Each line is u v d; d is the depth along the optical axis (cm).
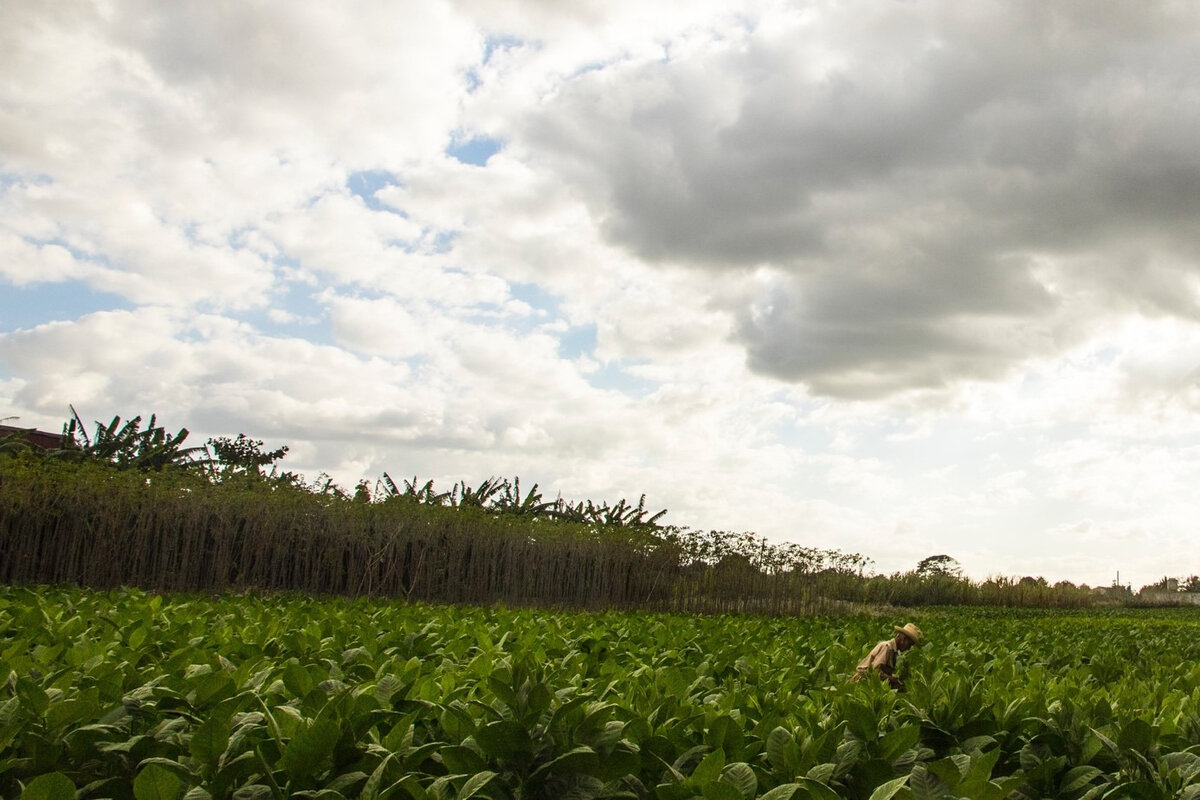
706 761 329
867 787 367
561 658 741
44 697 371
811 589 2864
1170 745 436
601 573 2534
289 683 430
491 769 350
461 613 1299
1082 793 391
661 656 775
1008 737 445
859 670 750
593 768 336
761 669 690
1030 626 2020
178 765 330
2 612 765
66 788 284
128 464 2500
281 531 2091
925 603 4469
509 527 2431
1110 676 963
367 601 1519
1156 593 5934
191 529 1902
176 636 685
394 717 397
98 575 1806
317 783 328
